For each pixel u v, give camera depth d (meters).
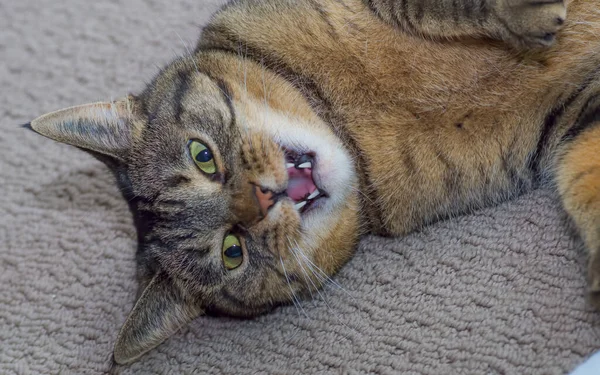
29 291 0.50
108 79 0.56
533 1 0.41
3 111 0.56
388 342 0.43
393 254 0.46
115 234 0.51
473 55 0.43
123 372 0.46
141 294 0.44
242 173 0.43
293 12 0.45
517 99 0.43
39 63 0.57
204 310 0.46
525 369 0.40
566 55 0.42
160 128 0.45
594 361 0.39
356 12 0.44
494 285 0.43
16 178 0.54
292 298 0.46
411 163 0.44
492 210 0.45
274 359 0.45
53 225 0.52
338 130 0.45
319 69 0.44
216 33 0.47
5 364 0.48
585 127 0.42
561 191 0.42
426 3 0.42
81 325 0.48
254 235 0.44
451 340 0.42
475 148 0.43
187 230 0.45
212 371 0.45
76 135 0.45
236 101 0.44
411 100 0.43
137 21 0.57
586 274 0.41
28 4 0.59
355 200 0.45
